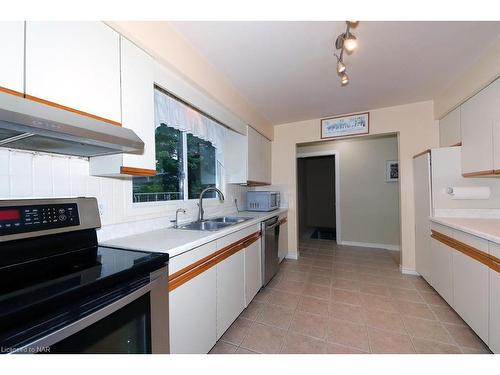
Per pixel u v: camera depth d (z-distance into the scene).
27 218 0.95
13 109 0.68
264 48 1.73
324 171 6.36
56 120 0.79
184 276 1.26
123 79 1.20
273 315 2.01
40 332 0.62
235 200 3.15
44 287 0.72
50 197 1.14
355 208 4.49
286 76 2.16
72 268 0.89
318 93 2.54
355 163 4.48
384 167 4.27
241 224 2.01
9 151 1.01
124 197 1.52
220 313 1.62
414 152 2.85
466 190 2.21
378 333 1.73
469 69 2.02
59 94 0.91
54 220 1.04
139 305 0.95
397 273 2.96
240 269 1.95
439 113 2.60
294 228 3.64
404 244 2.94
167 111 1.82
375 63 1.94
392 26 1.49
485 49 1.75
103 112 1.09
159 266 1.06
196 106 1.92
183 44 1.61
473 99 2.05
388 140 4.24
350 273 2.98
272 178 3.78
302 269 3.15
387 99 2.72
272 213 2.96
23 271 0.86
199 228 2.17
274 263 2.81
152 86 1.38
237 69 2.03
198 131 2.22
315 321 1.91
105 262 0.97
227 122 2.41
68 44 0.95
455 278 1.91
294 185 3.64
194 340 1.34
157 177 1.97
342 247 4.36
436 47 1.72
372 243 4.37
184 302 1.26
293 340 1.67
